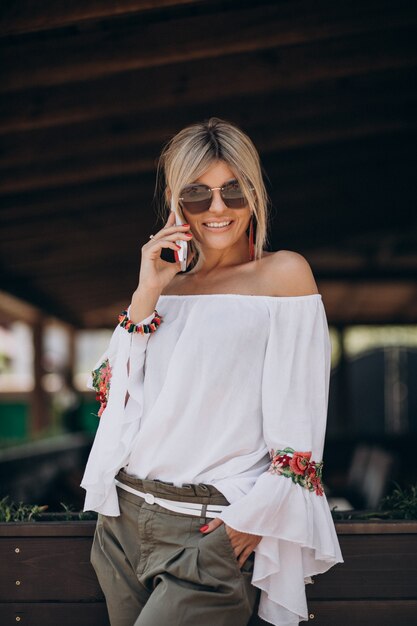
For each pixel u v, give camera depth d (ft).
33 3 11.82
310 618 7.61
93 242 29.14
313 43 15.97
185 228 6.97
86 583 7.77
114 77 16.14
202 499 6.46
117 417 6.94
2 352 68.33
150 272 6.97
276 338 6.65
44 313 40.16
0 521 8.27
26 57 14.39
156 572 6.49
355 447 41.73
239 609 6.44
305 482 6.44
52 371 49.21
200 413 6.57
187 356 6.63
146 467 6.75
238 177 6.82
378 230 38.50
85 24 13.25
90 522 7.88
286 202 29.30
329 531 6.49
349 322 53.42
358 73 16.31
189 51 14.26
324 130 20.33
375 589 7.63
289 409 6.57
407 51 15.85
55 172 19.98
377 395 57.47
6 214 23.31
